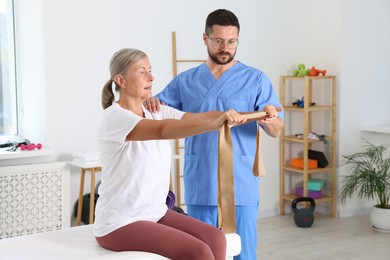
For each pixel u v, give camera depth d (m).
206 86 2.55
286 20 4.82
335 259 3.67
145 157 1.96
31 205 3.70
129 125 1.89
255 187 2.52
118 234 1.96
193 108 2.56
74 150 3.94
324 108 4.64
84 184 3.98
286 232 4.33
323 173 4.96
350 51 4.70
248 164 2.50
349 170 4.80
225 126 2.13
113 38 4.03
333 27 4.71
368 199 4.59
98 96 4.00
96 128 4.02
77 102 3.93
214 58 2.46
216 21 2.41
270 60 4.77
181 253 1.83
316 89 4.91
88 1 3.91
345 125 4.75
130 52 2.03
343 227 4.45
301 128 4.98
